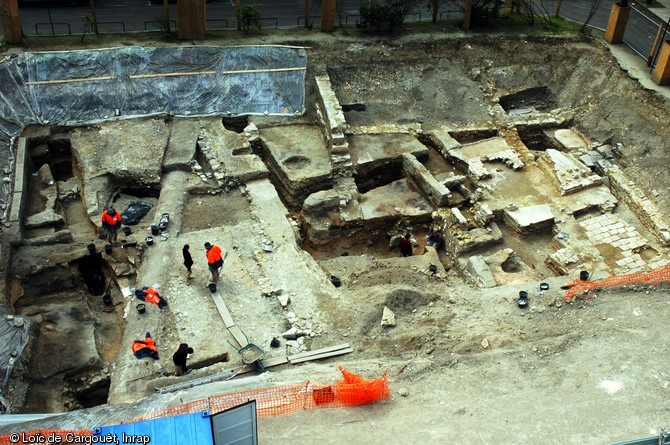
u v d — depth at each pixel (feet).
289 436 36.27
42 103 73.56
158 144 70.74
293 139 74.79
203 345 48.29
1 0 74.79
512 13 95.81
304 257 58.18
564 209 66.39
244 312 51.16
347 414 38.45
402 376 43.06
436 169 74.64
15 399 45.91
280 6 97.14
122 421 36.50
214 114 77.25
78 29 84.74
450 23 92.02
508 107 86.22
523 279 57.88
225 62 79.05
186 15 80.94
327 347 47.78
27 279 55.83
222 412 31.55
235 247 58.44
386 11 86.12
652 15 95.86
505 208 66.18
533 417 38.27
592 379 42.09
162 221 60.13
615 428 37.47
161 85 77.00
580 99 83.25
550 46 87.97
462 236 63.52
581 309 50.93
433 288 55.42
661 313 49.29
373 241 68.49
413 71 83.61
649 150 71.97
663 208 64.49
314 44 84.12
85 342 51.70
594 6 89.71
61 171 73.77
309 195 68.28
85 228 62.85
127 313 51.24
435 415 38.45
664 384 41.50
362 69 82.38
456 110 81.66
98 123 73.72
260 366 45.80
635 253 61.21
